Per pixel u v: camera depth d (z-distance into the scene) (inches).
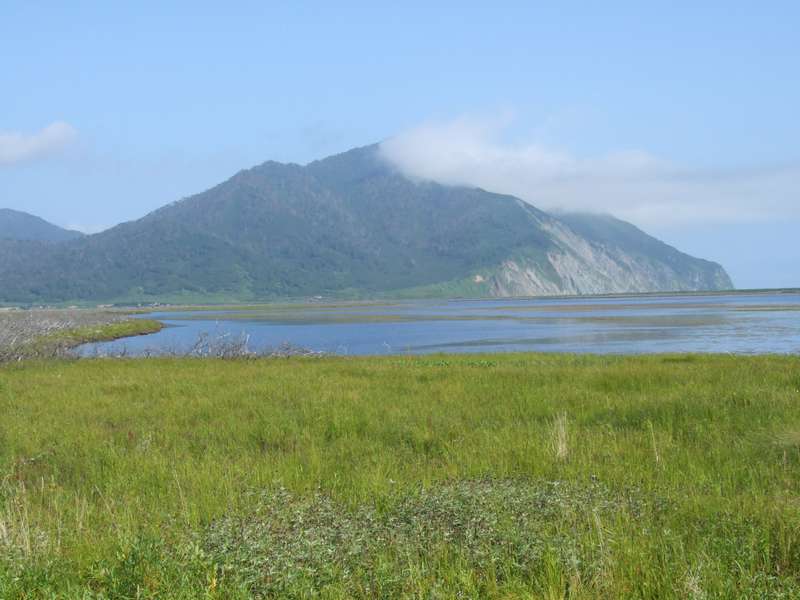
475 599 217.8
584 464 382.9
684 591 214.7
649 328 2514.8
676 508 297.9
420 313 4940.9
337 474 378.3
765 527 263.6
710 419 507.5
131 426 550.9
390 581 227.0
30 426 548.7
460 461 399.9
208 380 842.2
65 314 4215.1
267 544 253.8
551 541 251.1
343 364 1061.1
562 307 5698.8
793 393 581.9
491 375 822.5
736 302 5748.0
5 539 263.4
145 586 226.4
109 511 319.3
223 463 408.8
